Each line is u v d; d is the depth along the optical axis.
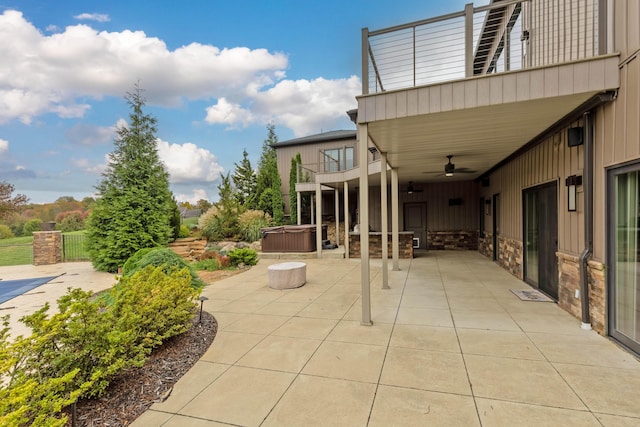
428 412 2.30
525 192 6.38
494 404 2.37
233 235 14.75
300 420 2.26
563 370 2.82
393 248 8.02
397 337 3.71
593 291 3.72
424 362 3.06
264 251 11.49
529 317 4.28
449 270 7.91
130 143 11.12
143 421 2.29
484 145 5.74
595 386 2.56
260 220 15.19
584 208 3.83
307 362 3.14
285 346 3.55
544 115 4.01
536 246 5.87
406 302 5.19
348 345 3.52
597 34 3.67
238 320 4.48
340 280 7.17
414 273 7.62
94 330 2.59
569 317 4.24
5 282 8.49
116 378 2.85
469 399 2.44
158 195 11.44
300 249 11.19
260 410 2.39
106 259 10.15
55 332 2.40
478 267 8.27
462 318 4.32
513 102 3.44
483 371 2.85
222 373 2.97
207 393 2.65
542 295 5.37
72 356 2.46
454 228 12.13
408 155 6.57
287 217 18.59
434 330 3.90
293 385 2.73
